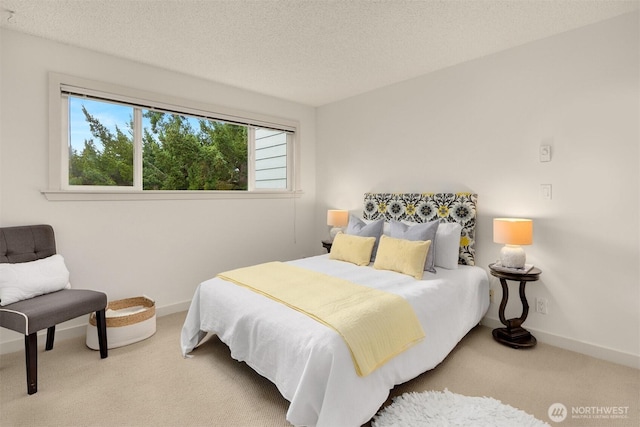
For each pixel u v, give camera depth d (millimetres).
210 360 2303
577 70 2377
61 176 2635
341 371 1491
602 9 2135
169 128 3301
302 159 4312
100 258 2809
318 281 2352
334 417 1427
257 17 2209
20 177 2430
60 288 2285
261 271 2629
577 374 2111
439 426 1608
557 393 1907
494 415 1683
